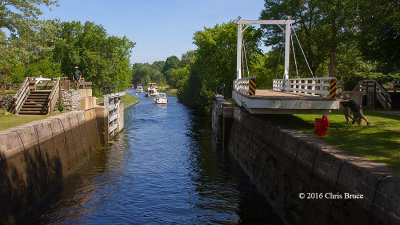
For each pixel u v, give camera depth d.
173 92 134.00
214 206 13.39
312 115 19.22
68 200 13.91
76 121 20.42
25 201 12.54
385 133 12.41
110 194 14.74
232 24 45.44
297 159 10.91
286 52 23.58
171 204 13.61
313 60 34.75
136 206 13.38
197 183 16.47
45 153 15.01
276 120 16.84
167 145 26.23
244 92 17.86
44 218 12.04
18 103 20.08
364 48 23.34
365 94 23.84
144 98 93.50
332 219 8.20
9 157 11.62
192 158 22.03
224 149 25.34
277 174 12.86
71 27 52.56
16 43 22.27
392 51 22.02
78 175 17.69
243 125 20.94
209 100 52.53
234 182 16.69
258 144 16.42
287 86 22.70
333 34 31.98
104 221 11.92
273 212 12.70
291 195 11.11
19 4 22.05
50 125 15.99
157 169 19.02
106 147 25.22
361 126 14.38
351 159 8.16
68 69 50.19
